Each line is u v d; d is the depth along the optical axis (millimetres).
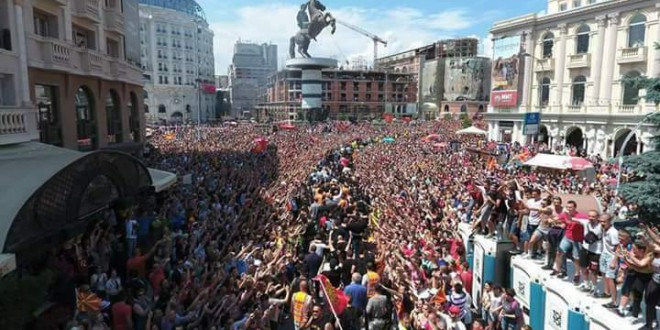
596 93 42062
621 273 7418
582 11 42500
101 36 22688
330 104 122250
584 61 42562
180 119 120312
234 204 17500
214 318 8844
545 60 46219
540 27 47406
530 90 48875
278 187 21750
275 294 10367
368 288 10148
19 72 15148
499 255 10055
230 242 13289
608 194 18031
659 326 6680
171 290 9391
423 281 10719
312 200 19562
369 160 33250
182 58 125750
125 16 25984
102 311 8727
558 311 8062
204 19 139875
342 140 51531
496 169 27062
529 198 10422
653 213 10703
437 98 122438
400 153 36438
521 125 49500
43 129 17578
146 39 118938
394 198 19578
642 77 11352
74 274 9750
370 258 11734
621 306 7074
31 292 5758
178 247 12305
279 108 123188
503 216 10406
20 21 15172
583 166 22125
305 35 119188
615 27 40094
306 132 62875
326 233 15023
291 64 111625
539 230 9164
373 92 124812
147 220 13164
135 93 27547
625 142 12406
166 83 122875
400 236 14258
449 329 8492
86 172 11484
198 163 28062
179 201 16281
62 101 18625
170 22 122062
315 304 9703
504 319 8492
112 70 22875
